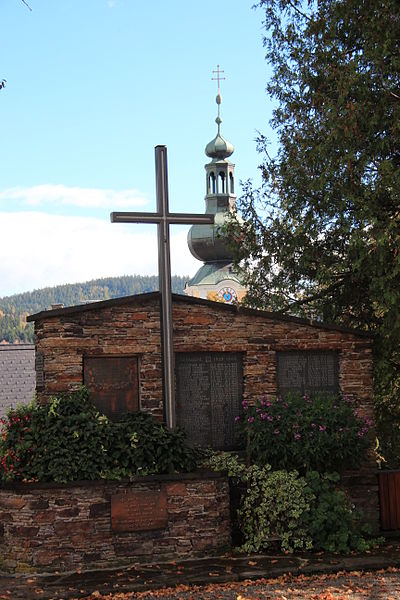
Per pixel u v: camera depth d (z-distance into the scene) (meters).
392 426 20.19
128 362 16.09
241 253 20.20
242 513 15.44
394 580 12.89
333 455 15.92
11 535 14.03
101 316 15.86
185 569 13.77
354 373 17.62
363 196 16.91
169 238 15.96
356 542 15.15
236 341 16.91
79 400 15.02
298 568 13.64
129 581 13.07
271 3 19.53
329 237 19.00
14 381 26.86
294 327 17.31
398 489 17.38
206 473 14.82
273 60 19.56
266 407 16.36
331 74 17.20
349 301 19.53
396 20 16.62
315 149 17.38
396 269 16.02
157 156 16.06
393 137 16.80
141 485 14.46
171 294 15.84
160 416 16.11
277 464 16.08
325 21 17.97
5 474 14.15
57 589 12.72
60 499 14.03
